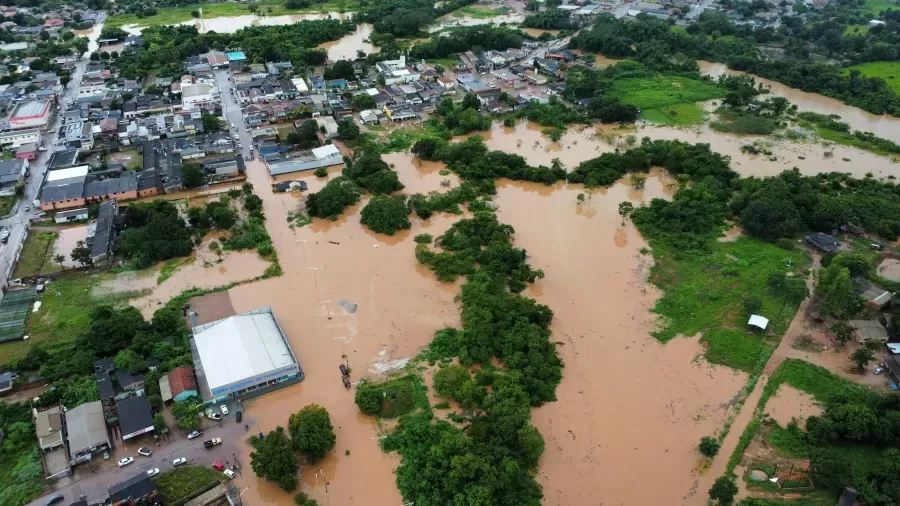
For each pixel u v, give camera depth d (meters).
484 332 95.00
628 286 112.44
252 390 87.50
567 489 74.88
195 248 121.00
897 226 126.75
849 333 96.50
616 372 93.06
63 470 74.94
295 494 73.88
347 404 86.31
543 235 127.25
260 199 134.12
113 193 133.75
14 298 104.38
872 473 75.69
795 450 80.00
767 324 101.12
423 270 115.31
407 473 75.62
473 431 78.50
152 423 79.88
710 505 73.31
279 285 110.44
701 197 136.75
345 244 123.06
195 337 93.31
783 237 126.25
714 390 90.12
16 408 82.81
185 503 70.25
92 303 104.38
